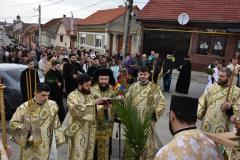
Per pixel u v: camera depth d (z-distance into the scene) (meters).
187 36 22.72
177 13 23.12
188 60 14.05
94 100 4.98
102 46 34.16
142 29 24.44
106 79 5.20
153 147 5.09
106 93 5.24
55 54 14.20
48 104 4.50
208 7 22.27
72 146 5.01
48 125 4.46
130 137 3.94
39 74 9.45
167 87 14.13
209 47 21.86
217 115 5.21
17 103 8.26
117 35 33.56
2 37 46.12
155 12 23.98
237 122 3.33
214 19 21.38
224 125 5.17
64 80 10.26
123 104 4.12
